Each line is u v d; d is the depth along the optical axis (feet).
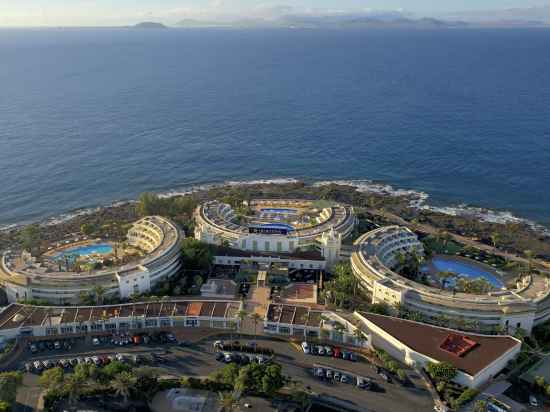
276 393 517.96
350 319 630.74
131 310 640.58
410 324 609.83
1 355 571.69
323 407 504.43
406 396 520.01
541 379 526.16
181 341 601.21
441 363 533.55
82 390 516.32
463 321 627.05
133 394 510.58
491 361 546.67
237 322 627.05
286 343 602.03
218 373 526.16
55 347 588.09
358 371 555.28
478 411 486.79
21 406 500.74
